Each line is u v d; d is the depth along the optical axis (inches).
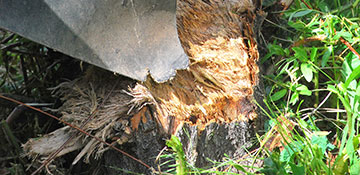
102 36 24.4
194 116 28.2
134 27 24.7
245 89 28.3
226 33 29.0
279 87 34.0
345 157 27.0
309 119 30.9
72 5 23.2
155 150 29.4
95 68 31.5
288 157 28.8
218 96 27.8
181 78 27.9
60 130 30.3
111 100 29.8
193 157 28.6
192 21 29.0
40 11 22.9
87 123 29.2
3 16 22.9
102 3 23.6
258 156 29.7
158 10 24.5
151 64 25.5
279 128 29.8
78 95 31.1
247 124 29.2
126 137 29.3
